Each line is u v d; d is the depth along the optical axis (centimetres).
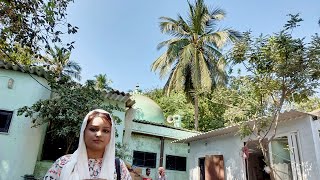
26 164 998
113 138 201
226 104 1030
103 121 193
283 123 986
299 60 751
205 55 2452
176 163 1733
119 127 1270
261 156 1478
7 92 1030
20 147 992
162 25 2417
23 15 652
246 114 942
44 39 678
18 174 970
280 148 1044
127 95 1270
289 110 842
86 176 182
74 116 945
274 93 837
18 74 1063
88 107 989
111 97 1261
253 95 923
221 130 1173
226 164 1213
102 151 195
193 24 2450
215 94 1063
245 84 884
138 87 2859
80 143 191
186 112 2725
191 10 2480
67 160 189
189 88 2453
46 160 1086
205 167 1335
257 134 895
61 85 1048
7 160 962
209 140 1379
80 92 1024
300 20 737
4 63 1023
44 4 629
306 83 766
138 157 1625
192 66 2291
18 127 1009
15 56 942
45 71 1082
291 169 994
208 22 2492
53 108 966
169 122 2242
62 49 699
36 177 1036
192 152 1509
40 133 1057
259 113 886
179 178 1706
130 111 1420
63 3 677
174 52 2352
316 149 846
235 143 1188
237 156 1159
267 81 817
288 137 955
